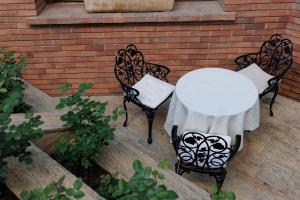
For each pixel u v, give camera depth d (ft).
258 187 9.71
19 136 5.77
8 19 11.51
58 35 12.03
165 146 11.25
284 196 9.43
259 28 12.03
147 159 7.96
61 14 11.70
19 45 12.21
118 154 8.07
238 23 11.90
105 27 11.91
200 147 9.04
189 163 8.95
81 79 13.38
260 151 10.93
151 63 12.44
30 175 6.99
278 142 11.27
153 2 11.43
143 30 12.04
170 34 12.16
